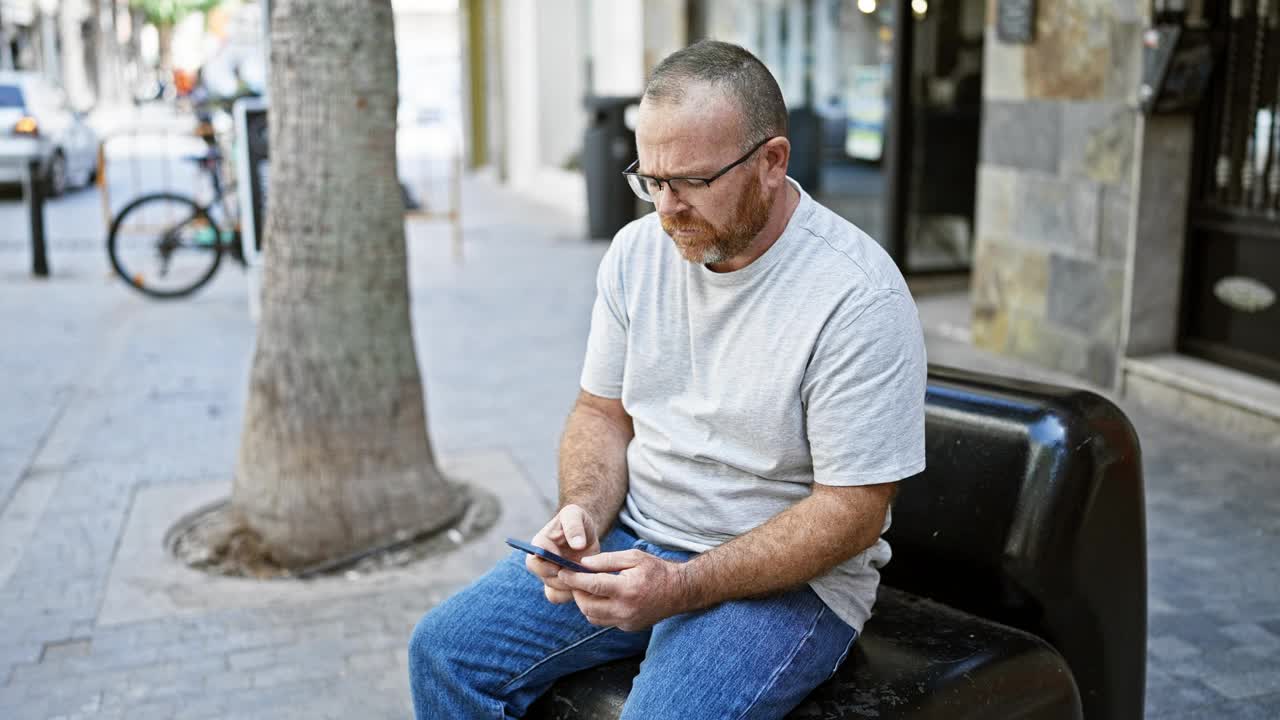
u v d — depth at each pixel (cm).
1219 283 562
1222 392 527
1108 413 221
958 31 862
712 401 202
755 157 187
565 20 1459
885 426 188
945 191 884
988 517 221
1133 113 559
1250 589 371
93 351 714
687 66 188
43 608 372
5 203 1441
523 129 1647
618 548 214
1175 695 309
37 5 2956
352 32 387
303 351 399
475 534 430
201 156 891
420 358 698
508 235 1212
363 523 409
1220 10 542
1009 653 206
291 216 395
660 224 213
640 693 191
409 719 309
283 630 358
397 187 409
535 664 211
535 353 710
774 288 194
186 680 329
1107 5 568
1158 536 412
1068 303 614
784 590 195
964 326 744
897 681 198
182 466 507
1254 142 538
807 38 945
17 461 516
